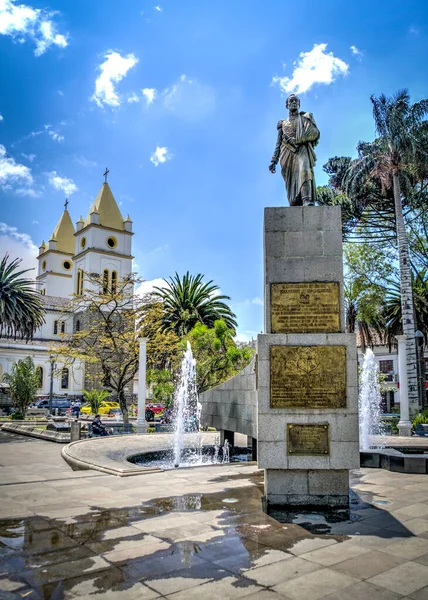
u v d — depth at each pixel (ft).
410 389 74.02
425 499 23.04
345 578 13.47
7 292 123.34
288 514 20.17
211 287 134.41
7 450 46.70
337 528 18.21
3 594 12.34
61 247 209.87
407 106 80.18
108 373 78.13
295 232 23.18
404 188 86.22
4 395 117.50
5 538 16.67
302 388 21.90
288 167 26.35
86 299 86.17
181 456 42.93
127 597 12.18
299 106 26.23
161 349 86.74
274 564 14.46
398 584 13.10
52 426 70.33
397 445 43.78
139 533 17.30
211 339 93.30
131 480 27.43
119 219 184.65
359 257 98.07
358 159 84.48
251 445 42.57
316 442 21.59
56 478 28.25
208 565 14.34
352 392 21.76
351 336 22.07
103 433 62.03
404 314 75.77
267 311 22.76
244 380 35.78
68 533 17.25
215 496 23.26
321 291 22.67
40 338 173.88
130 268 182.60
